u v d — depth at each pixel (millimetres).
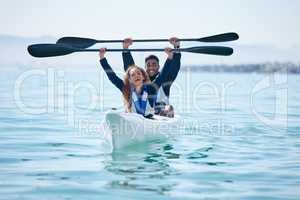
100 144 9680
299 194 6414
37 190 6445
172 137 10445
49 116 13805
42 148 9242
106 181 6887
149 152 8852
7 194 6277
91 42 10945
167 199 6113
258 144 9781
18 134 10773
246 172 7508
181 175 7273
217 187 6676
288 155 8758
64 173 7324
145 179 7016
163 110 10828
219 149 9219
